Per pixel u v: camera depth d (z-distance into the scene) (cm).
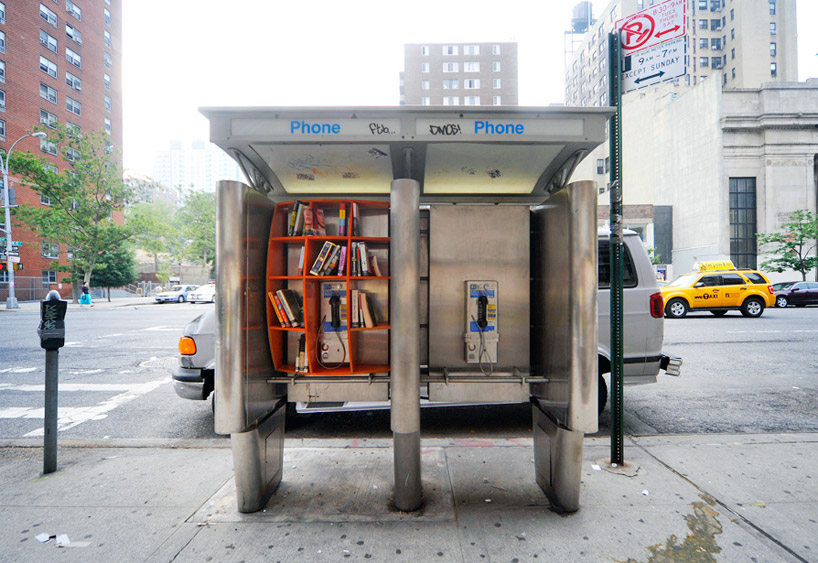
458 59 6225
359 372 310
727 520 266
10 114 3253
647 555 234
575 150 294
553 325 291
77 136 2695
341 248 307
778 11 5638
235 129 268
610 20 5341
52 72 3638
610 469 337
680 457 360
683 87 3816
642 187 3981
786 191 3253
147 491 311
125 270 3900
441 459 360
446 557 232
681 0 314
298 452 377
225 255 259
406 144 282
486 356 315
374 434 443
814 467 340
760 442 393
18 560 234
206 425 476
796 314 1598
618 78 338
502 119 268
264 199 303
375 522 266
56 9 3672
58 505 293
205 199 4556
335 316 318
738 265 3347
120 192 2834
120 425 478
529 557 232
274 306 306
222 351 260
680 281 1584
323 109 263
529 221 329
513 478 325
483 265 325
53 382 346
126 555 238
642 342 451
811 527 259
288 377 303
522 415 498
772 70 5638
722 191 3297
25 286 3303
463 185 377
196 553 239
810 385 618
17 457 380
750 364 750
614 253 340
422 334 347
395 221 266
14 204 2428
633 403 538
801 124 3222
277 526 263
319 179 355
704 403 537
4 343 1082
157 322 1606
